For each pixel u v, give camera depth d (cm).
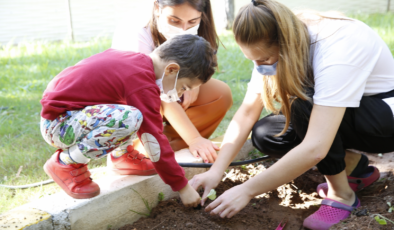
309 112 177
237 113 222
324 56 165
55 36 952
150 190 202
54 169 182
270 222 197
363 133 186
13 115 347
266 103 206
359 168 211
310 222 185
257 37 162
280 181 169
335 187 191
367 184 213
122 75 174
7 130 307
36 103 388
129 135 173
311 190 226
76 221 173
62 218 168
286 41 161
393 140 189
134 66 176
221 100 252
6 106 379
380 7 1094
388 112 180
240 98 387
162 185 208
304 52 168
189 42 183
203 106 250
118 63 177
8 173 235
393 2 1084
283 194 222
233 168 248
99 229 182
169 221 190
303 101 177
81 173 180
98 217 181
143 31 231
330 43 166
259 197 220
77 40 950
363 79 166
